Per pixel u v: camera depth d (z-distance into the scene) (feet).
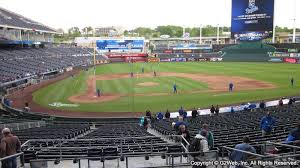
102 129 77.36
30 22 314.35
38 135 60.49
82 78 219.20
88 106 127.24
